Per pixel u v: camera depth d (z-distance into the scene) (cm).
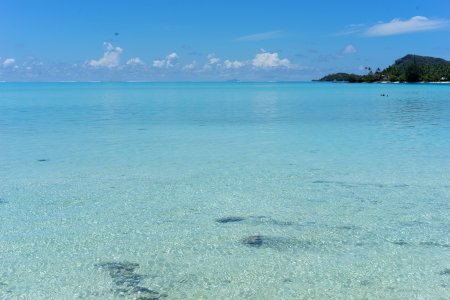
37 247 657
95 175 1097
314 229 723
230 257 621
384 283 545
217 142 1628
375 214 793
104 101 4400
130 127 2103
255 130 1984
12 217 787
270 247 653
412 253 628
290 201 874
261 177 1070
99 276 568
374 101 4294
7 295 523
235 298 514
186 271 580
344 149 1454
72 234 708
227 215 795
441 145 1515
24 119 2473
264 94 6350
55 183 1020
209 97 5419
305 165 1202
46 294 526
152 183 1020
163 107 3531
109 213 809
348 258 614
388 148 1464
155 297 518
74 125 2180
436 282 547
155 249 649
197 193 936
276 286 541
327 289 533
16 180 1046
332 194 920
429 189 948
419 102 4072
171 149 1473
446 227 728
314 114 2812
